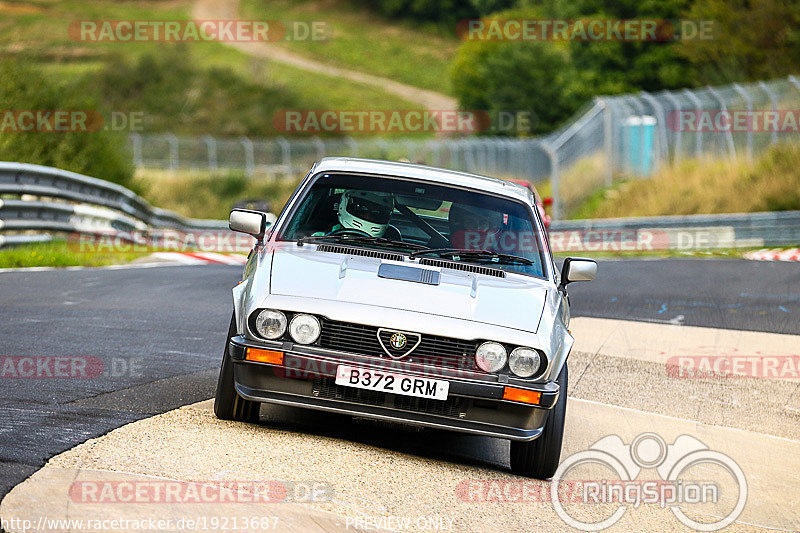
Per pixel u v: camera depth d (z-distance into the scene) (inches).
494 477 818.2
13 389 888.9
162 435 766.5
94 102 3363.7
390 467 776.9
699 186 4507.9
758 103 4712.1
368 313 782.5
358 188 944.3
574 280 941.2
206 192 6117.1
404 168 989.2
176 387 970.7
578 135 5260.8
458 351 784.3
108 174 3378.4
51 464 660.1
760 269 2714.1
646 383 1306.6
